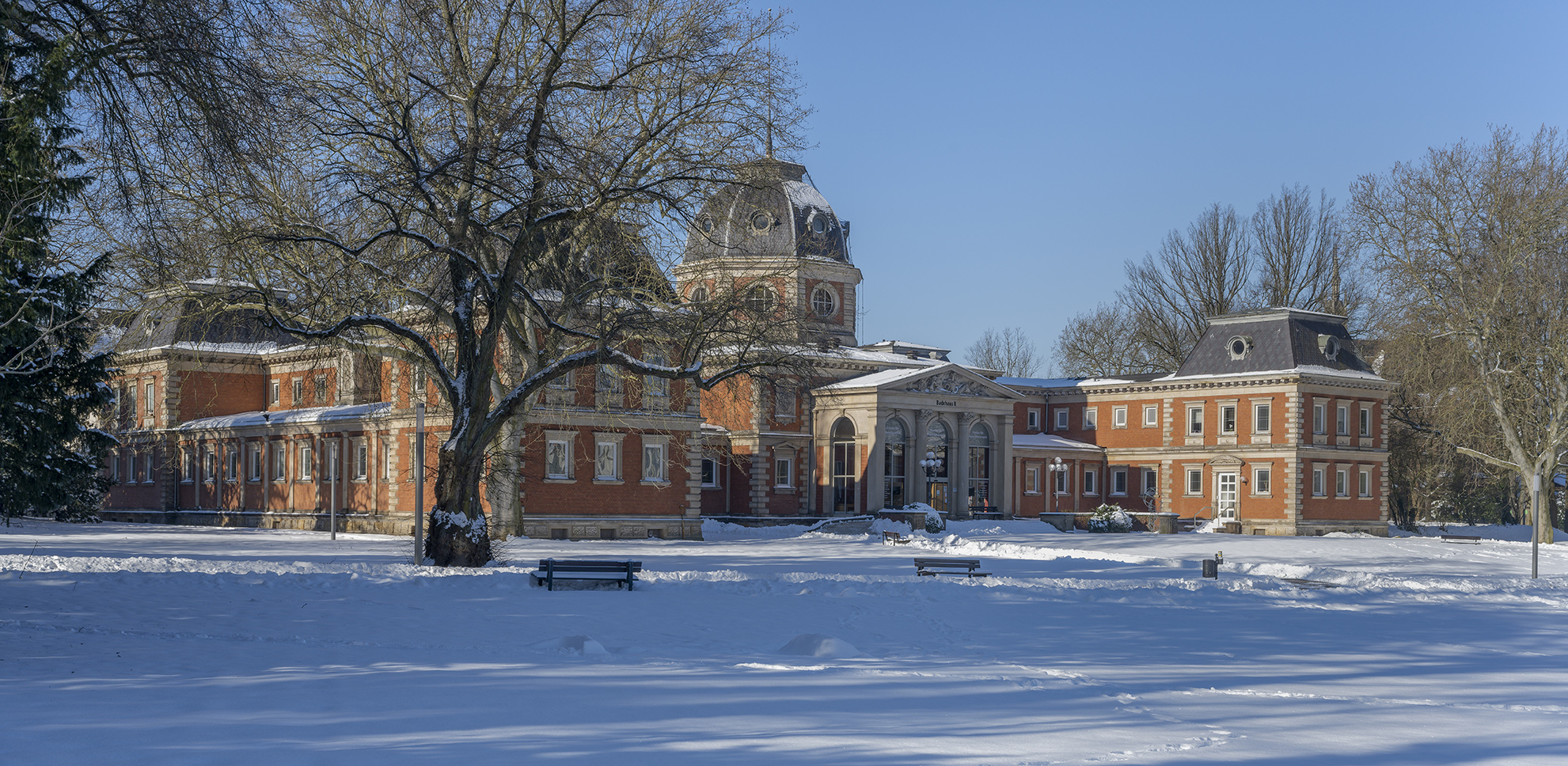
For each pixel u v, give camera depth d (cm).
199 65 2088
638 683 1430
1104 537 6462
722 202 3528
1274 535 7625
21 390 3019
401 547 4488
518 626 2033
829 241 7731
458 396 3291
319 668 1527
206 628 1953
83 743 1044
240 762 973
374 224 3186
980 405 7788
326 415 6288
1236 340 8112
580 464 5428
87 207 2817
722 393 7675
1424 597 3061
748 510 7525
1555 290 6003
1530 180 6131
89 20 2059
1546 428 6278
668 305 3597
